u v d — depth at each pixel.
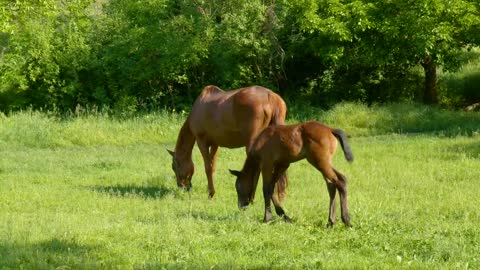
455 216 10.91
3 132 23.08
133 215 11.59
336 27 24.33
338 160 17.05
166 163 18.09
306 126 10.39
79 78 28.08
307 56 28.19
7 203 13.05
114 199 13.11
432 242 8.83
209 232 9.86
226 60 27.05
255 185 11.28
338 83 28.33
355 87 27.95
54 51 27.66
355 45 26.31
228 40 26.25
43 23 27.95
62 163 18.52
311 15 24.66
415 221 10.31
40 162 18.70
